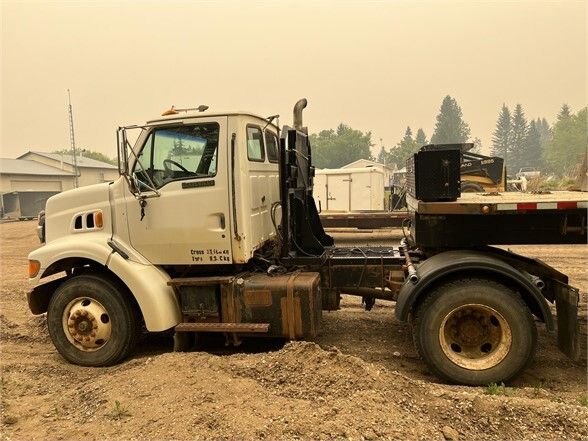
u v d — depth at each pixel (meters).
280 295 4.70
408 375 4.62
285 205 5.19
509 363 4.17
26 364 5.17
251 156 5.04
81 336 5.05
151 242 4.96
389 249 5.71
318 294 4.91
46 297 5.43
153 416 3.55
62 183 44.50
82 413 3.78
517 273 4.24
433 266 4.39
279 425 3.32
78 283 5.05
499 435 3.34
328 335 5.72
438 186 4.56
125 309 5.01
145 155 4.93
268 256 5.45
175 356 4.47
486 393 3.99
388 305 7.04
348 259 5.18
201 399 3.72
